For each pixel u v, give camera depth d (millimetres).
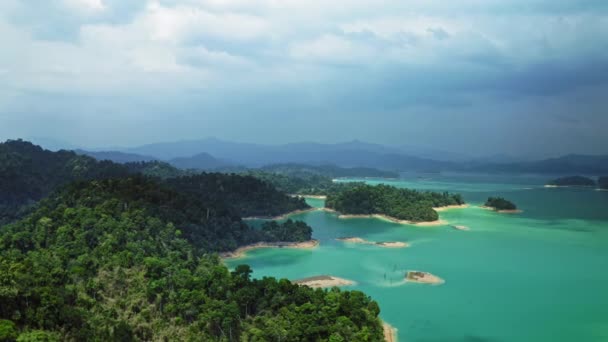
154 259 136375
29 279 107500
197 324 111562
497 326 132375
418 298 155500
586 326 132125
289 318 113500
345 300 120312
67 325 101375
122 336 101812
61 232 156125
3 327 87875
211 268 153000
